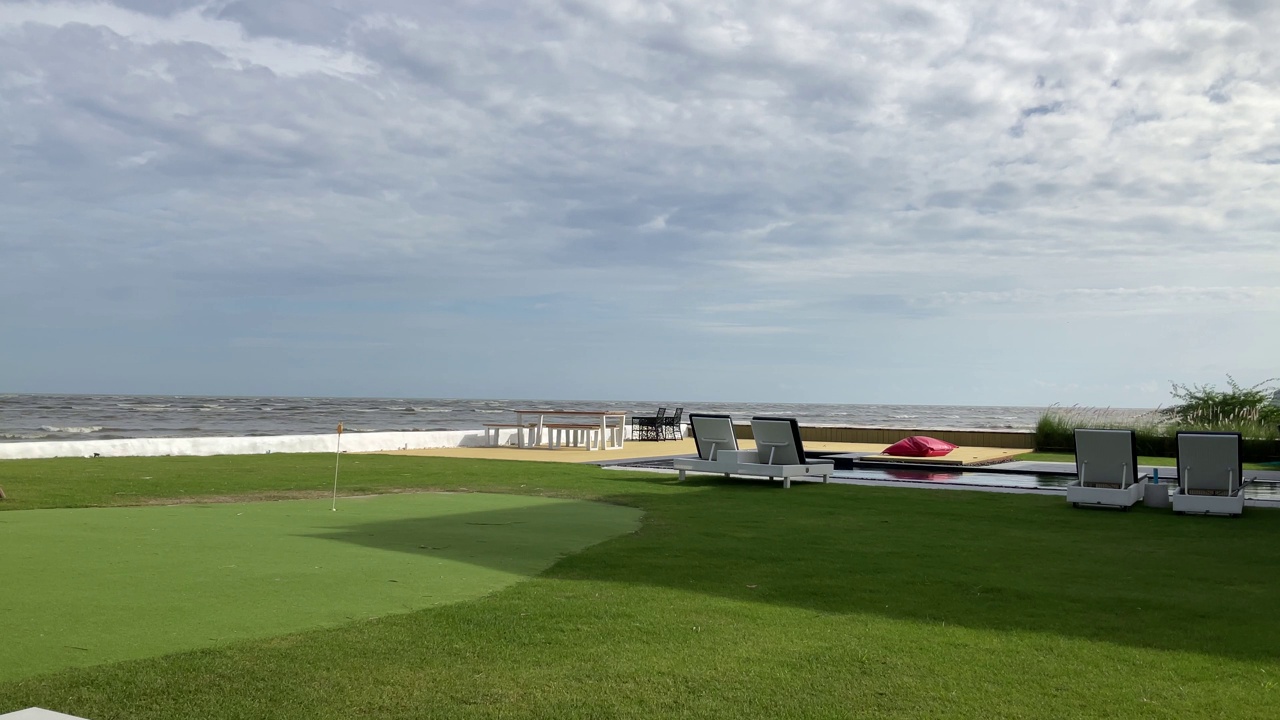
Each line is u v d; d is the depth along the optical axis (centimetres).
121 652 420
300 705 358
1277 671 421
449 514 942
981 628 498
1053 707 370
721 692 383
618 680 396
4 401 11538
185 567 617
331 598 537
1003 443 2402
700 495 1190
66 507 955
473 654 429
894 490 1295
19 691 364
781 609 535
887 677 406
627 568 658
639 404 19075
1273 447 1994
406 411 9075
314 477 1346
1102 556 753
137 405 9850
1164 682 404
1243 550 793
